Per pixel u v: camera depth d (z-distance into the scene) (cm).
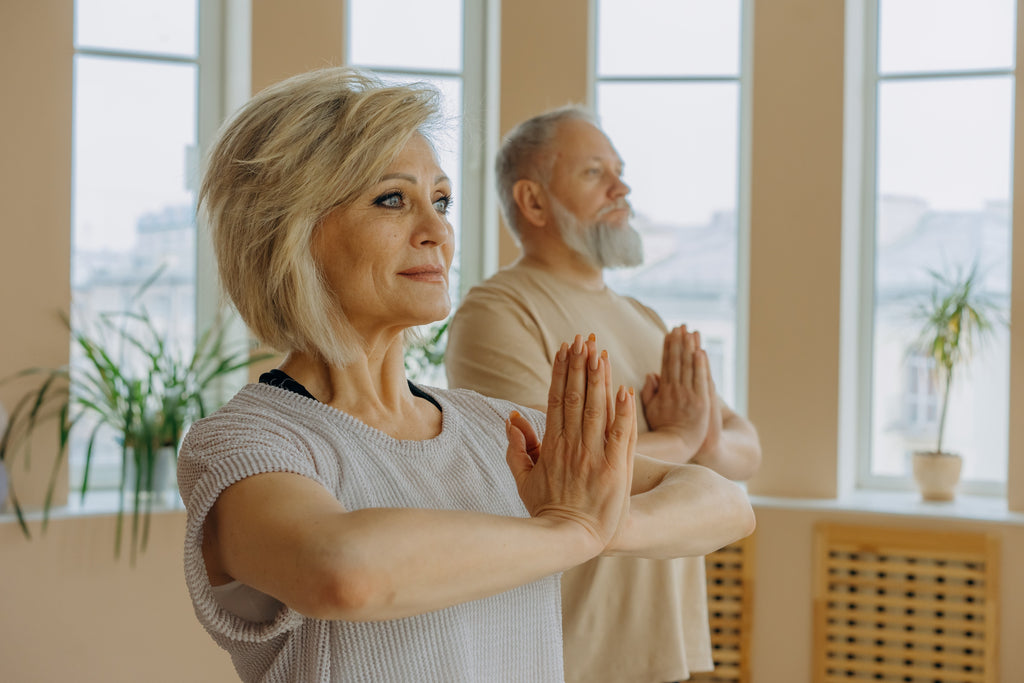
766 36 394
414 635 91
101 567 349
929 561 373
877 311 424
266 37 379
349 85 97
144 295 404
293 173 93
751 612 381
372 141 94
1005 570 366
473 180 420
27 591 341
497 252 401
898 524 373
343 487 93
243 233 95
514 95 397
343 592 70
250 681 93
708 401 185
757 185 395
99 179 398
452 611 93
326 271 97
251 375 389
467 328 190
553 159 199
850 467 411
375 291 97
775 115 393
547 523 83
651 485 110
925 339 415
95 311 398
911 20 418
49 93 364
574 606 181
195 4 409
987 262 412
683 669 182
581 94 394
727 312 421
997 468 409
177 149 408
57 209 365
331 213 96
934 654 374
